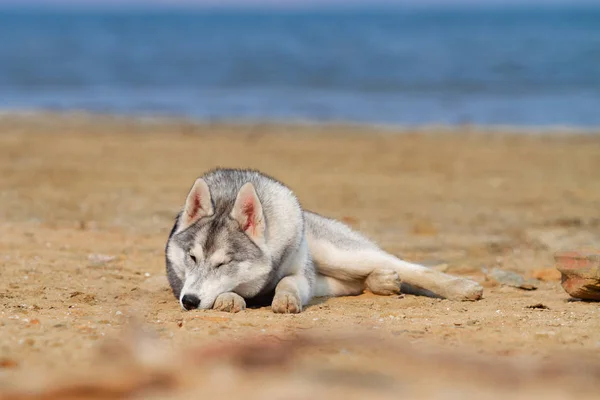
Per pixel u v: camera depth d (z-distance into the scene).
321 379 10.27
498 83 83.88
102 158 42.06
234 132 53.06
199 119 60.16
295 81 87.62
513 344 12.66
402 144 48.12
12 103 67.81
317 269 18.19
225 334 13.15
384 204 31.81
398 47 137.88
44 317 14.59
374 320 14.80
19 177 36.16
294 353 11.58
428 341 12.76
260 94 77.00
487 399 9.62
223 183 17.23
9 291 17.28
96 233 25.17
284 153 44.53
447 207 31.39
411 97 74.25
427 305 16.95
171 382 10.10
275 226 16.53
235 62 108.69
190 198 16.41
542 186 35.97
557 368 11.05
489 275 20.56
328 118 61.16
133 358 11.28
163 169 39.09
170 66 103.00
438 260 22.56
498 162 42.38
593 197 33.50
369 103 70.12
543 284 20.12
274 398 9.41
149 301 16.69
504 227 27.88
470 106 67.69
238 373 10.49
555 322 14.67
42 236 24.22
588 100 70.75
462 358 11.53
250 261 15.95
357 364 11.09
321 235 18.22
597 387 10.20
